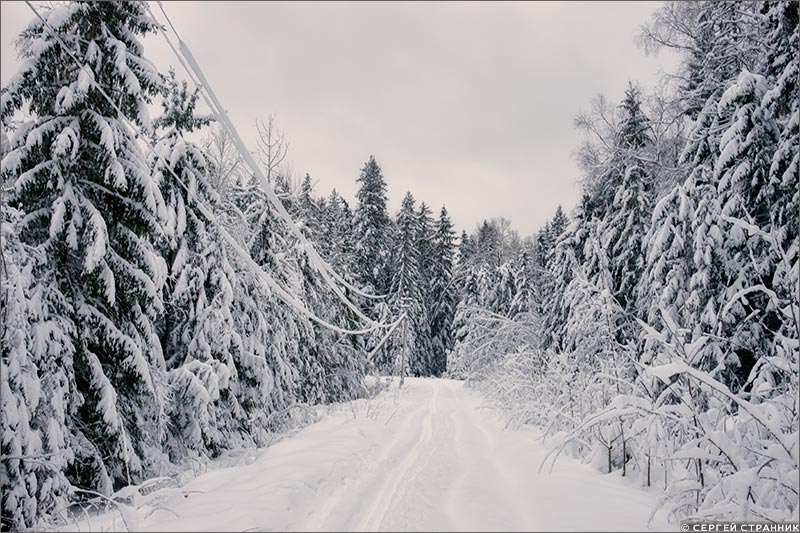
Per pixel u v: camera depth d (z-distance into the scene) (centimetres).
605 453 750
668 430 639
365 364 2716
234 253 1342
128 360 888
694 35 1578
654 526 464
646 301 1450
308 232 2181
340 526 487
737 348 1012
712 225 1084
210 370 1092
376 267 4594
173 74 1143
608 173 2130
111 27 902
